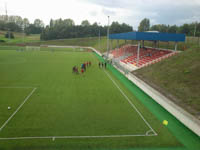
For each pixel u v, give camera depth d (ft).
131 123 36.55
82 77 76.48
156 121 37.86
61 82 66.85
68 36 392.47
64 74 81.20
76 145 28.60
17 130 32.37
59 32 388.57
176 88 49.11
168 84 53.26
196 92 43.42
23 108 42.24
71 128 33.71
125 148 28.22
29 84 63.00
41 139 29.91
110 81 71.87
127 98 52.03
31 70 87.97
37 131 32.27
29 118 37.24
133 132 33.01
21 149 27.22
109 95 54.08
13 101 46.60
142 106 46.26
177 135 32.53
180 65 62.54
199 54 62.90
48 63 112.68
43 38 385.09
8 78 71.05
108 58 148.97
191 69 55.72
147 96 54.75
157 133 32.94
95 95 53.57
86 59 141.90
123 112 41.96
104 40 301.63
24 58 133.69
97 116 39.29
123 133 32.55
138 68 81.20
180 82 51.49
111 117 39.04
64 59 136.05
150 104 47.96
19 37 416.87
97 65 113.39
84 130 33.14
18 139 29.68
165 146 29.12
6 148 27.30
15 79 69.62
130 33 92.43
